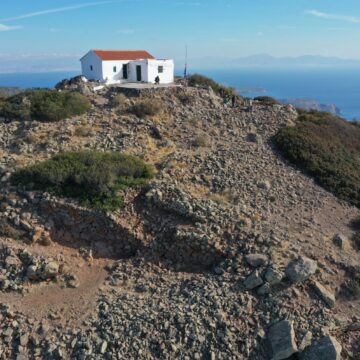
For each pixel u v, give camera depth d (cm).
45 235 2025
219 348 1551
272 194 2400
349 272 1881
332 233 2155
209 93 3734
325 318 1655
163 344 1555
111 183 2184
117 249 2081
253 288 1764
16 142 2730
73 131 2812
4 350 1556
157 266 1969
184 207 2105
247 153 2828
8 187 2212
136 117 3102
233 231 2031
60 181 2188
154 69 4253
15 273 1853
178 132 2977
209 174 2483
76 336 1595
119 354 1525
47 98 3234
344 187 2638
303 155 2864
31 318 1669
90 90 3619
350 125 3859
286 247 1950
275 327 1606
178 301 1734
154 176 2356
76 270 1936
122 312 1686
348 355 1566
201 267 1970
